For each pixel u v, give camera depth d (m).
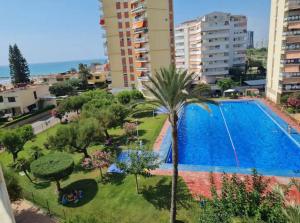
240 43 84.38
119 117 34.44
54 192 21.16
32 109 57.19
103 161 21.97
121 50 65.69
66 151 25.88
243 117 42.69
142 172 19.19
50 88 73.69
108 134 34.78
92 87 85.25
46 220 17.00
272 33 49.47
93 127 26.34
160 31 57.53
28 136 29.56
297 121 35.41
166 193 19.19
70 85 76.94
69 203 19.16
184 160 27.19
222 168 23.00
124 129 34.25
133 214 17.14
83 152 26.84
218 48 76.94
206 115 45.28
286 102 42.50
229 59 84.19
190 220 15.90
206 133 35.75
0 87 62.69
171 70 15.54
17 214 17.83
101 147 30.75
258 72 86.12
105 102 40.66
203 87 17.08
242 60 85.94
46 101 59.94
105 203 18.72
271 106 46.38
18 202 19.34
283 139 31.62
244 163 25.80
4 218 11.09
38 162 20.48
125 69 66.62
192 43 85.38
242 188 12.72
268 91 52.66
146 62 59.00
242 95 57.25
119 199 19.03
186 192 19.08
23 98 53.78
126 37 64.62
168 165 24.23
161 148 29.27
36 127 44.34
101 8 67.38
